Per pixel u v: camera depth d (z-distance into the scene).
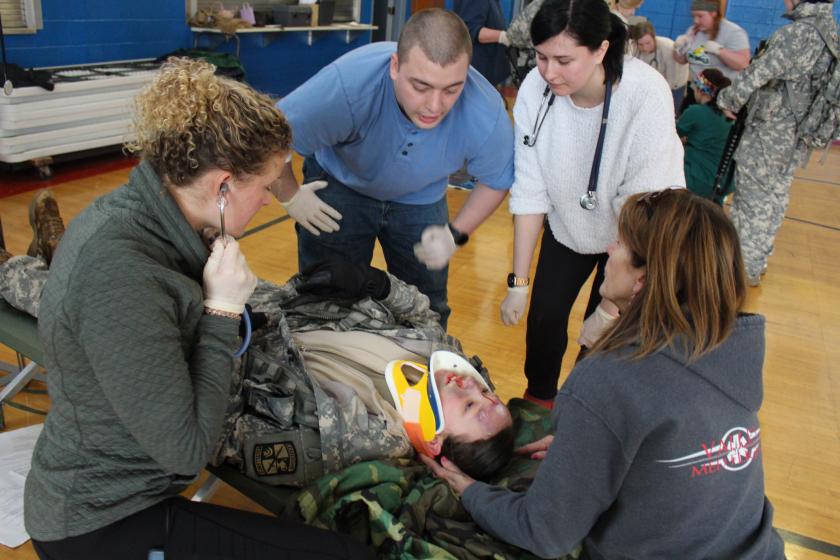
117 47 5.39
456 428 1.58
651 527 1.15
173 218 1.09
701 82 4.04
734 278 1.10
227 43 6.35
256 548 1.22
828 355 3.18
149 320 1.02
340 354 1.77
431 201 2.25
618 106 1.85
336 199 2.19
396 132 1.94
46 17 4.84
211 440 1.12
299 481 1.53
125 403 1.03
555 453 1.15
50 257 2.22
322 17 7.20
